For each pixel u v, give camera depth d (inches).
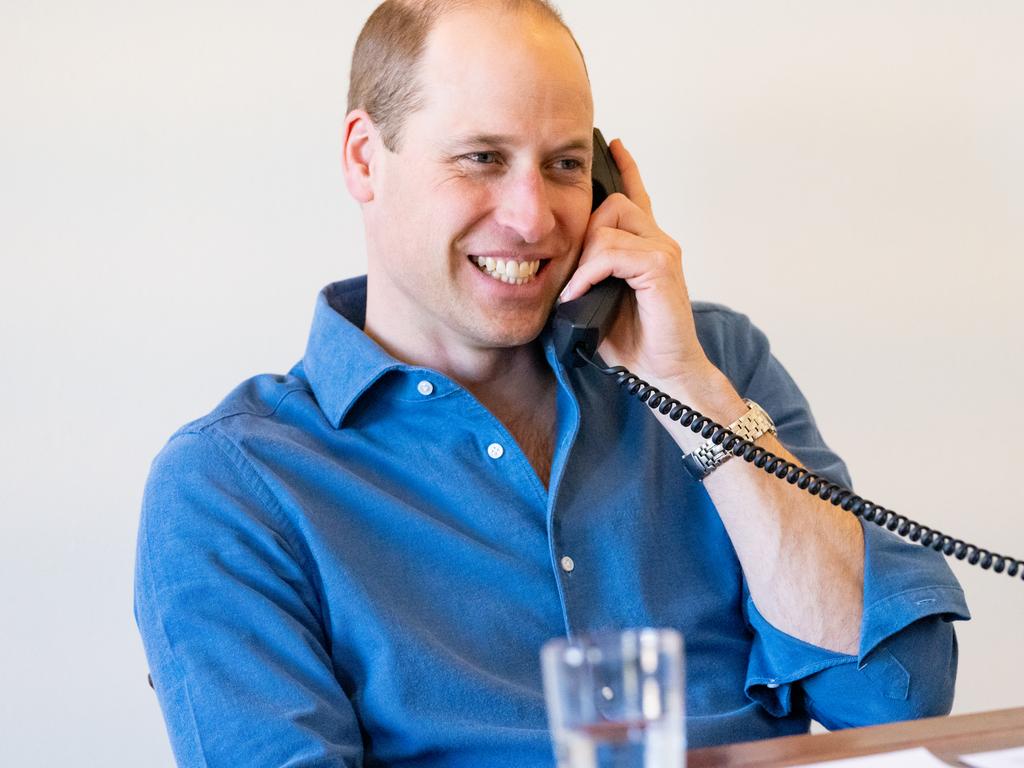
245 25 90.9
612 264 72.0
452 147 69.9
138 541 69.4
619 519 73.3
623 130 96.4
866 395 100.9
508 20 70.3
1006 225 101.2
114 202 89.4
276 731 61.2
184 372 90.7
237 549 66.6
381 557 69.0
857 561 71.4
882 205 100.0
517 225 69.7
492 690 66.7
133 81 89.4
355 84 75.6
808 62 98.1
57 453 88.8
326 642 67.9
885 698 70.4
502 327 71.8
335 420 72.7
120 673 89.7
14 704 88.4
